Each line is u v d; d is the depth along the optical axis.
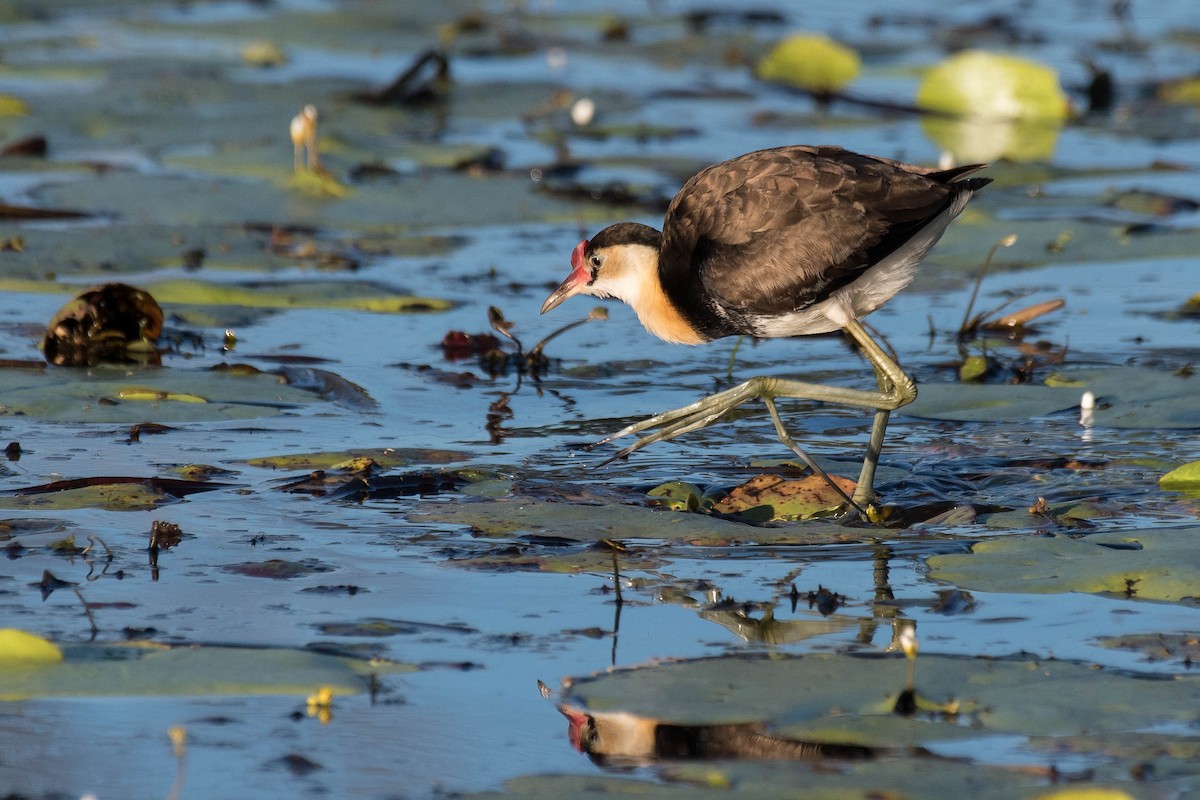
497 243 16.48
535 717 6.97
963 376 12.43
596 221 17.09
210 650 7.33
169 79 23.11
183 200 16.91
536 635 7.84
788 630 7.89
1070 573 8.34
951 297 14.79
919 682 7.08
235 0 30.94
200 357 12.66
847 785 6.17
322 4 30.56
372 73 24.42
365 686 7.02
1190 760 6.37
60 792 6.31
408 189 17.84
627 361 13.15
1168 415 11.05
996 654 7.54
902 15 30.06
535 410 11.76
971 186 10.26
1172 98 23.48
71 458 10.33
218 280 14.45
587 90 23.50
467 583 8.48
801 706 6.85
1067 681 7.09
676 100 23.52
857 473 10.23
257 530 9.20
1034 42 27.17
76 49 25.62
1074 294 14.77
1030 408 11.18
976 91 22.41
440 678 7.34
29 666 7.01
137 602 8.10
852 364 13.00
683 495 9.80
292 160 18.72
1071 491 9.84
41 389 11.52
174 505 9.58
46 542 8.93
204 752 6.66
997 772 6.26
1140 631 7.78
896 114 22.84
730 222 10.18
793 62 23.89
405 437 11.02
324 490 9.82
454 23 27.88
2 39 26.30
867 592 8.37
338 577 8.53
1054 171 19.19
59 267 14.41
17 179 17.84
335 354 12.95
